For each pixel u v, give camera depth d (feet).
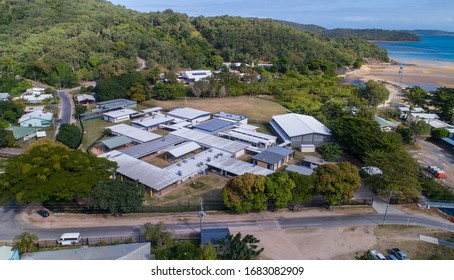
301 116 278.87
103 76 428.97
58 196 143.95
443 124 289.53
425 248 132.77
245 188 147.13
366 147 207.21
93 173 151.74
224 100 371.15
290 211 158.20
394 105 366.02
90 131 266.98
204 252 112.78
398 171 166.81
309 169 191.42
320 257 125.39
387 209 160.25
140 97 344.90
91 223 145.69
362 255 124.57
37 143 174.60
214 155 210.59
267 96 393.50
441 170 204.03
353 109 299.58
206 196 170.09
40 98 340.80
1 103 281.54
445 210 164.25
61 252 115.65
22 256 116.06
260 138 243.40
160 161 212.84
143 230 140.67
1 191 140.97
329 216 154.92
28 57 445.37
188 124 278.87
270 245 132.05
